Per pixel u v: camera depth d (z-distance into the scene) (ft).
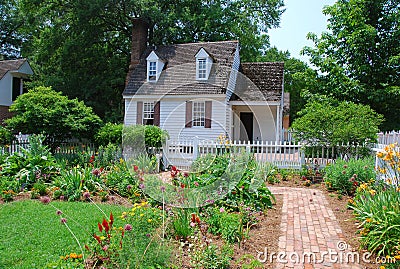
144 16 75.77
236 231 16.97
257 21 97.76
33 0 80.59
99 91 81.61
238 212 21.20
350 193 28.60
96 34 82.89
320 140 39.17
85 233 17.12
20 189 26.78
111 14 81.15
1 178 27.91
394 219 16.06
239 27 91.30
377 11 61.16
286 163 41.52
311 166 38.47
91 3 74.64
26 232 17.39
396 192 18.89
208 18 81.87
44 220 19.39
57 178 28.12
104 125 49.88
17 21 116.47
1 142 41.81
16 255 14.42
